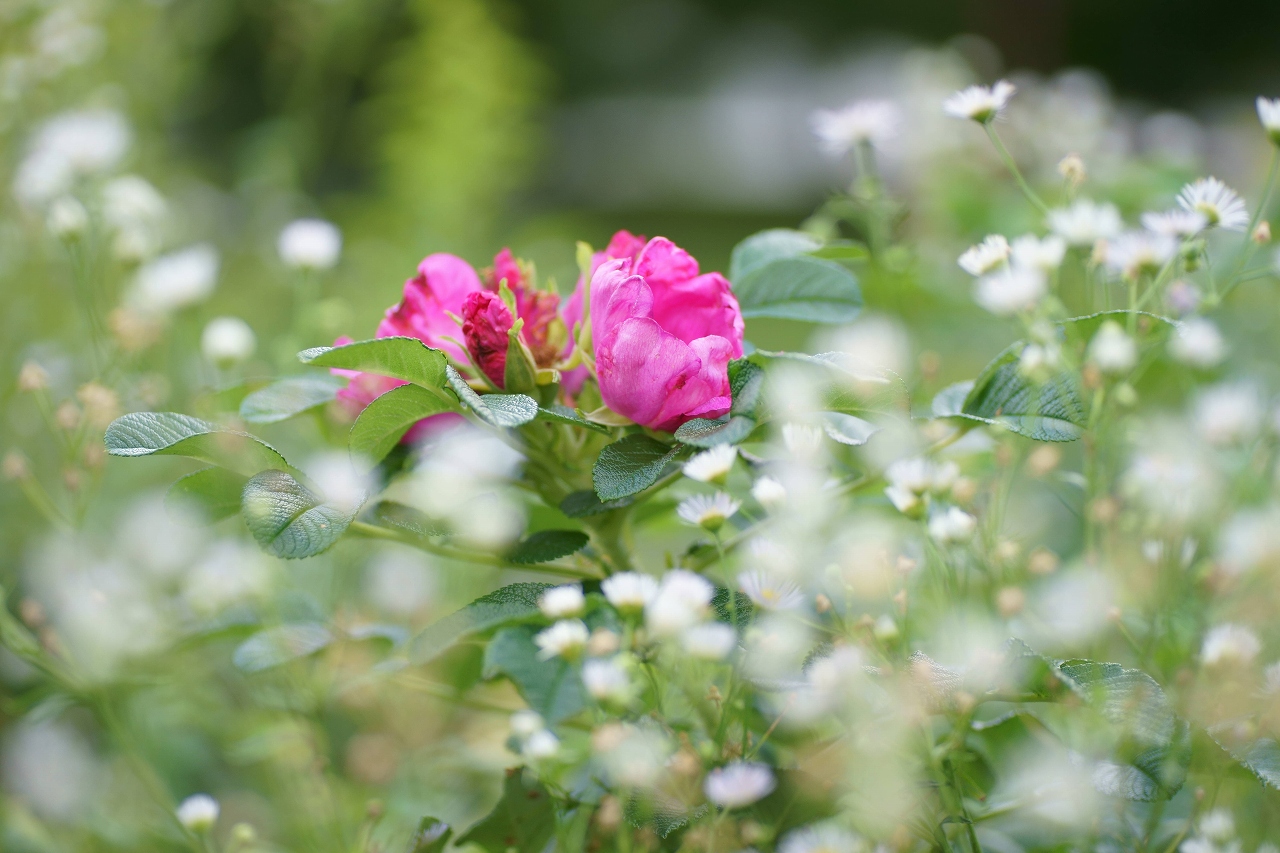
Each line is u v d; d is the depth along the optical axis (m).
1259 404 1.16
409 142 3.56
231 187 3.33
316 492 0.99
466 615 1.01
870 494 1.11
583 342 1.03
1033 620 1.08
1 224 1.70
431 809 1.22
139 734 1.25
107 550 1.34
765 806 1.01
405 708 1.22
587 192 8.73
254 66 5.68
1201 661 1.03
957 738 0.99
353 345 0.98
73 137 1.30
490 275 1.05
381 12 3.06
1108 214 1.07
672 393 0.99
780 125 10.38
